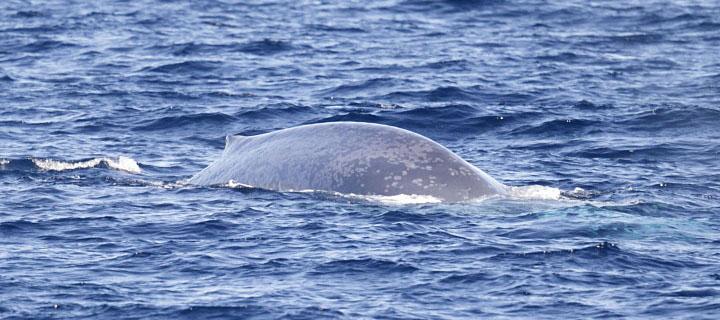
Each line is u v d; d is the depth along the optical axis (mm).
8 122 132375
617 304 71000
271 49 188750
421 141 92688
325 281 74812
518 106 144250
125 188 98500
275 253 80188
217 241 82875
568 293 72750
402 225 85250
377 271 76562
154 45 191000
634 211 90562
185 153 118875
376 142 92312
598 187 103312
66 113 138375
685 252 80625
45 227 86625
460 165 91875
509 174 109062
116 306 70625
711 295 72312
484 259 78750
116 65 173625
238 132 131750
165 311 69938
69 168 107438
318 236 83375
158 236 84250
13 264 77938
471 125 134375
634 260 78562
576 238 82938
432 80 162250
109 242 83000
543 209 89750
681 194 99438
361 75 166375
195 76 165625
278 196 91312
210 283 74562
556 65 176625
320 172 91812
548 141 126125
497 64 176750
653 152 119750
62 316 69125
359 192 90188
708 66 176625
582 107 143750
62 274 76062
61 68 170500
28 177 102750
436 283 74438
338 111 140125
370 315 69062
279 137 96375
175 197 94250
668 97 151500
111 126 131750
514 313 69688
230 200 91500
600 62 180125
